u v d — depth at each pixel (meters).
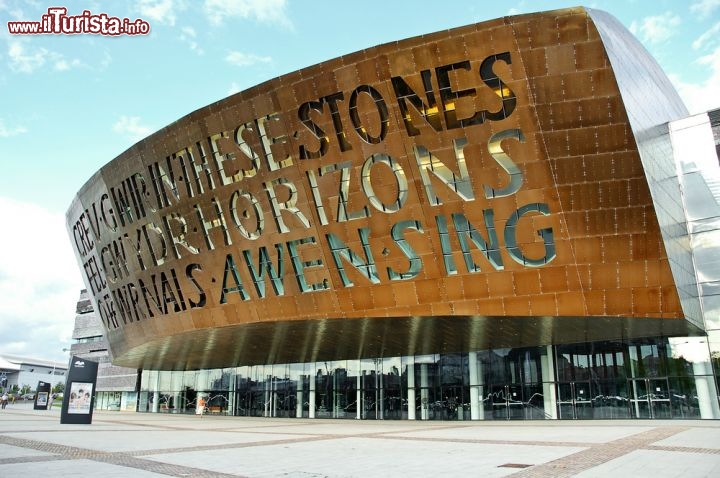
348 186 24.30
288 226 25.83
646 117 24.48
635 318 21.97
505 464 10.98
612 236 21.44
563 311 22.20
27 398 106.94
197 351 39.28
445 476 9.50
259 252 27.22
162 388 54.97
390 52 22.53
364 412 36.84
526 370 31.16
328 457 12.60
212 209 28.14
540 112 21.27
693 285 26.42
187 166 28.41
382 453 13.39
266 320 27.47
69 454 12.89
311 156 24.72
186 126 27.75
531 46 21.00
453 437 18.20
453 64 21.94
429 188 23.16
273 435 20.23
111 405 66.44
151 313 33.59
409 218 23.58
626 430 19.69
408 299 24.19
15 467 10.49
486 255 22.84
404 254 23.91
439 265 23.50
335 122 24.09
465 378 33.19
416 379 35.00
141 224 31.89
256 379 44.72
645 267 21.31
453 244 23.20
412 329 27.55
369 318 25.19
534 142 21.52
